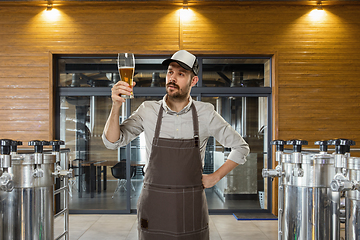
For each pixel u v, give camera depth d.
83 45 4.08
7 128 4.05
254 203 4.23
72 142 4.26
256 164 4.25
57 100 4.23
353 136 4.08
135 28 4.08
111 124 1.25
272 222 3.79
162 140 1.34
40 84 4.07
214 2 3.99
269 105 4.23
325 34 4.12
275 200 4.10
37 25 4.08
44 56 4.07
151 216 1.32
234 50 4.09
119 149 4.25
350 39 4.12
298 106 4.09
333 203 1.58
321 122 4.08
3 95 4.06
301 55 4.10
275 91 4.08
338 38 4.12
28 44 4.08
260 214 4.11
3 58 4.07
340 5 4.12
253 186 4.25
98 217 4.00
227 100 4.27
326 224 1.58
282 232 1.71
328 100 4.09
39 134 4.05
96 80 4.26
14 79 4.07
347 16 4.12
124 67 1.23
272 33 4.10
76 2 3.97
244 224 3.71
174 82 1.30
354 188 1.18
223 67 4.25
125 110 4.24
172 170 1.32
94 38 4.08
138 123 1.40
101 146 4.27
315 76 4.10
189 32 4.08
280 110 4.09
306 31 4.11
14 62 4.06
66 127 4.25
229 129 1.42
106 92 4.24
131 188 4.23
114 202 4.22
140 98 4.25
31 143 1.59
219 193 4.24
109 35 4.08
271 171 1.71
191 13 4.08
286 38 4.10
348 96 4.10
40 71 4.07
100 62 4.27
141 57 4.20
